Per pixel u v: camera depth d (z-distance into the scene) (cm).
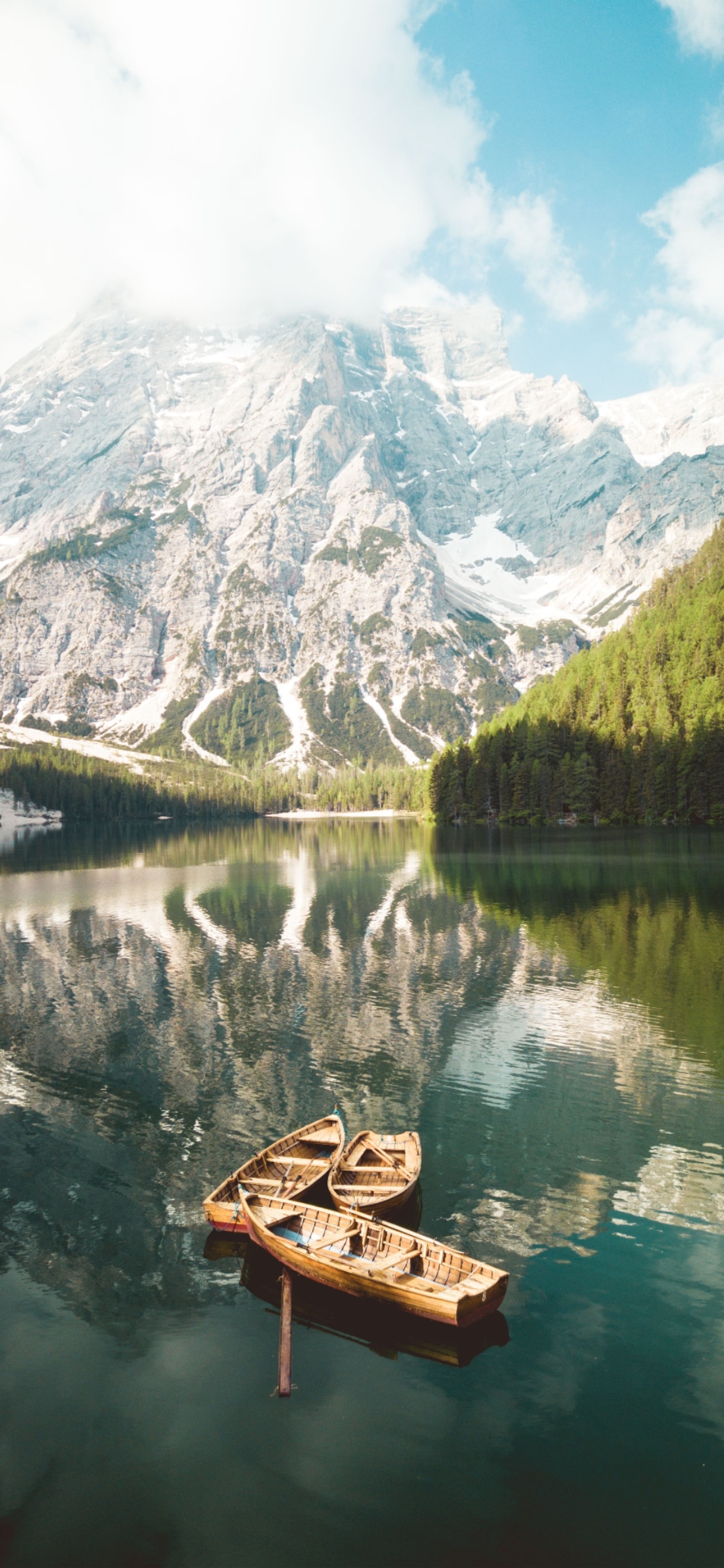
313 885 9644
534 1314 1839
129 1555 1280
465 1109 3017
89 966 5481
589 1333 1773
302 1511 1343
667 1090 3177
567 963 5244
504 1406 1570
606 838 14175
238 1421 1544
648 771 16288
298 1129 2792
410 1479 1419
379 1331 1814
